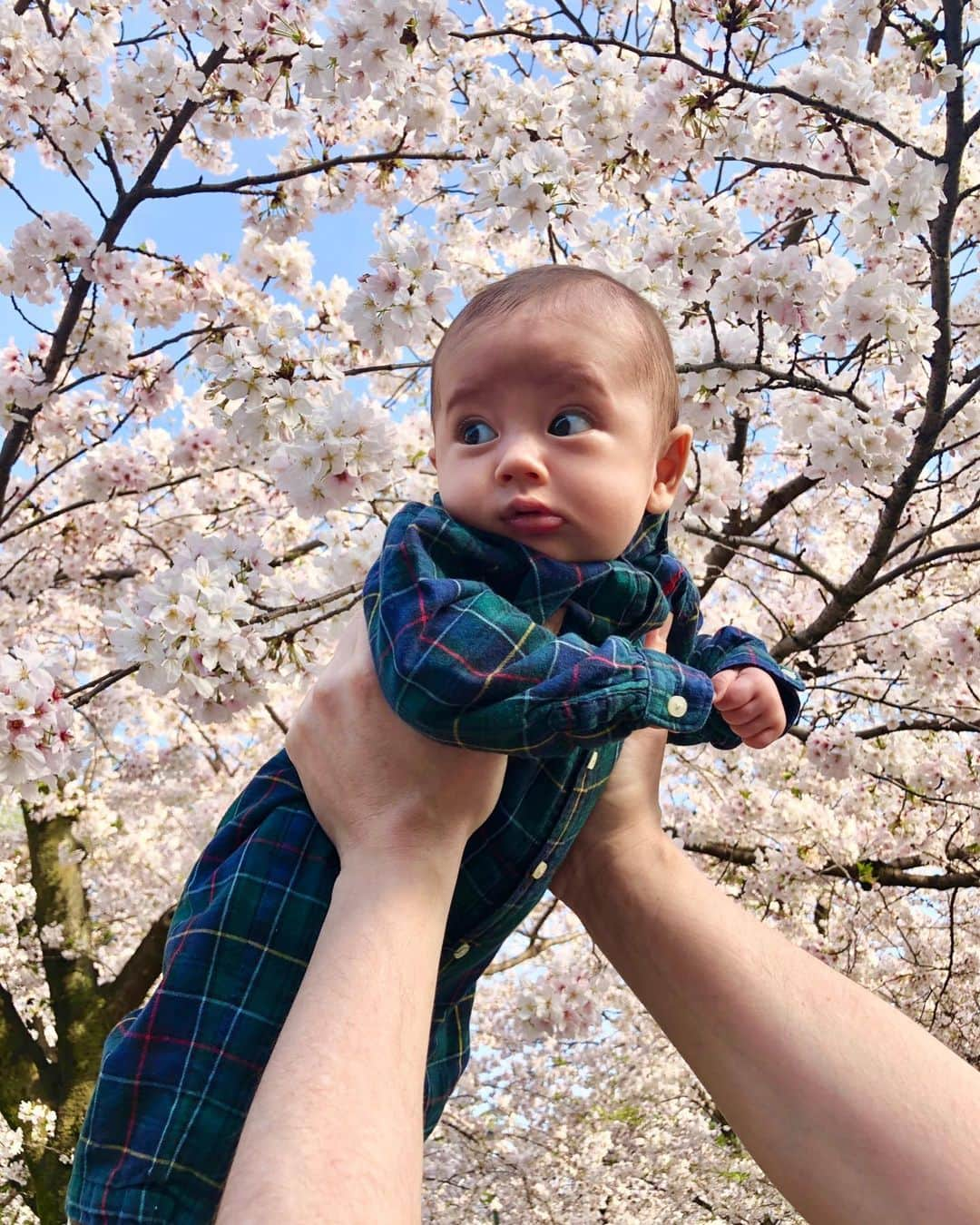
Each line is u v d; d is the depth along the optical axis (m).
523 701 0.94
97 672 6.70
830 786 5.25
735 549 3.90
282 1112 0.74
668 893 1.17
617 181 3.97
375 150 4.79
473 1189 6.98
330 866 1.07
